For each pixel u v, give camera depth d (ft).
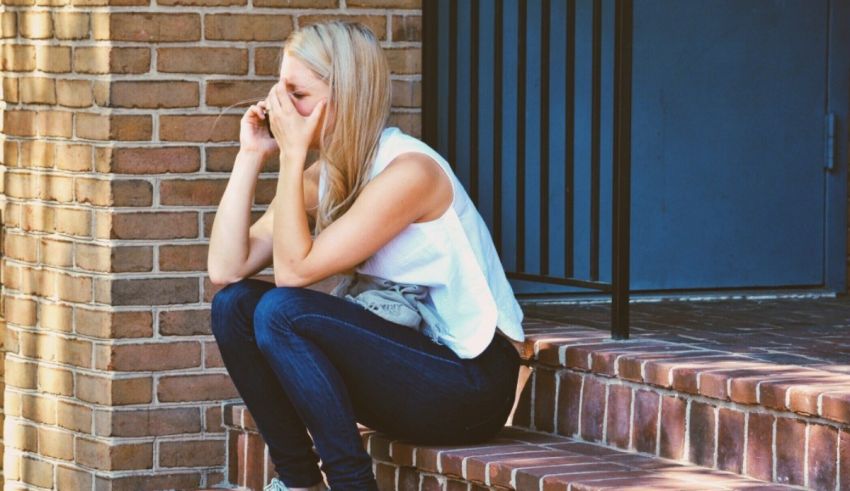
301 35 12.07
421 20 15.85
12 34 16.01
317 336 11.50
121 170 15.01
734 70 18.17
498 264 12.51
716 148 18.17
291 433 12.19
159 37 14.99
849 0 18.54
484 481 11.89
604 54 17.71
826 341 14.02
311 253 11.75
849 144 18.58
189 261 15.29
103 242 15.14
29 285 16.06
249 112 12.77
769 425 11.32
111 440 15.25
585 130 17.69
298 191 11.92
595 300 17.83
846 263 18.70
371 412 12.09
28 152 15.94
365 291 12.20
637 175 17.92
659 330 14.75
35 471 16.11
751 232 18.42
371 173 12.13
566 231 15.35
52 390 15.84
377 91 12.03
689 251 18.16
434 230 11.99
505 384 12.30
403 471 12.78
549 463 11.91
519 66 15.87
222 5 15.14
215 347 15.43
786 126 18.44
